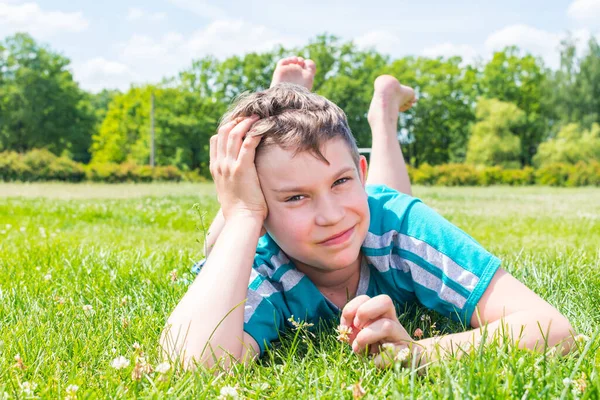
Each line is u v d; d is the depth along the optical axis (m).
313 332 2.15
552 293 2.62
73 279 3.08
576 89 56.81
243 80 57.66
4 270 3.40
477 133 56.50
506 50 63.06
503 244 5.29
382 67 57.75
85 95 64.69
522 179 37.56
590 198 18.80
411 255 2.10
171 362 1.69
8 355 1.83
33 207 10.31
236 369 1.68
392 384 1.47
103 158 60.50
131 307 2.48
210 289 1.87
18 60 58.53
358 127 54.03
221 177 2.05
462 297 1.98
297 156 1.82
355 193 1.89
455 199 17.70
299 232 1.86
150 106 56.69
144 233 6.50
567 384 1.37
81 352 1.86
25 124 57.56
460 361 1.59
